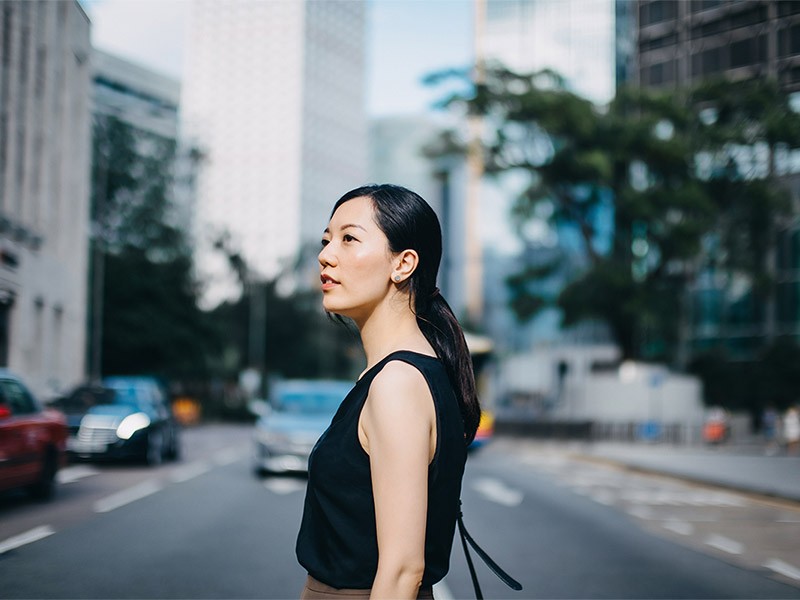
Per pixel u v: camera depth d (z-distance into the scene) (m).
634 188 37.72
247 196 183.50
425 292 1.87
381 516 1.60
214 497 13.34
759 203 37.06
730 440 39.56
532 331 85.44
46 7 29.59
